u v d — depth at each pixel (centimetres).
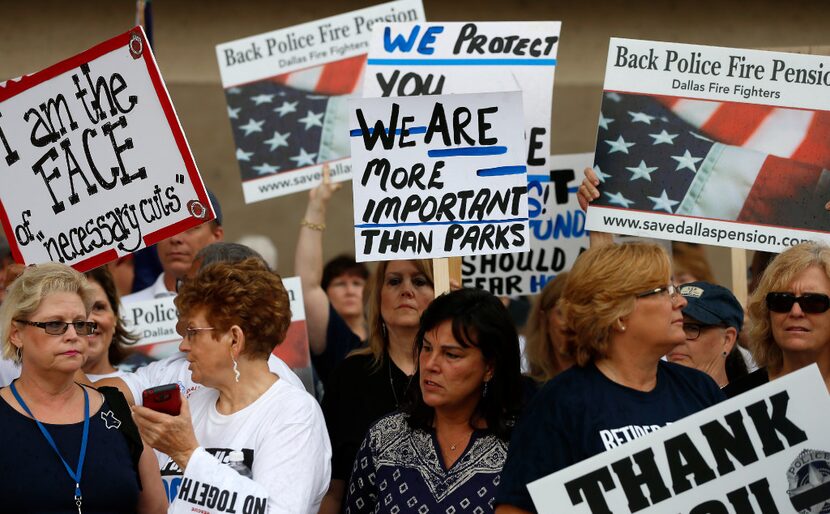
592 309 359
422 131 452
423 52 516
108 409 385
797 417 349
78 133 452
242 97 602
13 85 458
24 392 377
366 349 480
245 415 382
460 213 451
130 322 529
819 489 347
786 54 488
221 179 870
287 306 393
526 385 451
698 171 488
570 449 352
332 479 455
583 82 854
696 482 344
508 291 568
